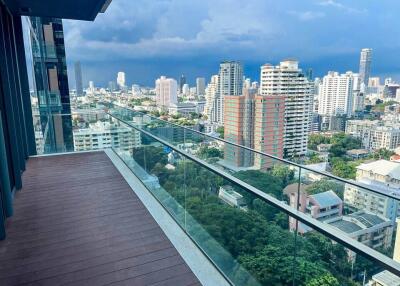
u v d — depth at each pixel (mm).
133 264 2430
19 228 3014
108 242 2764
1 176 3152
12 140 3979
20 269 2346
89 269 2355
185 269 2377
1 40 3891
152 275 2293
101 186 4285
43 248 2648
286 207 1644
